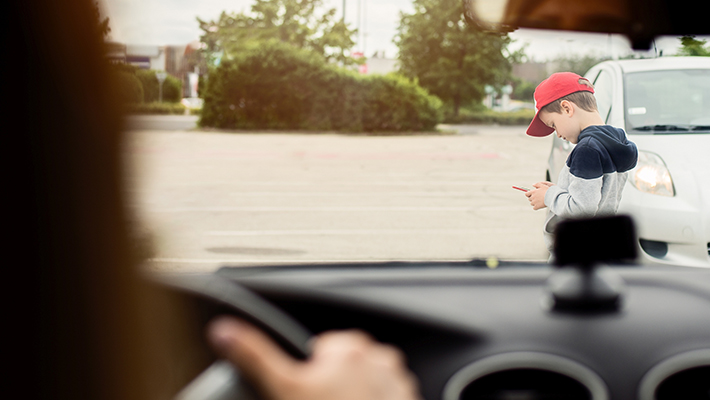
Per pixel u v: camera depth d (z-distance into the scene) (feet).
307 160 49.24
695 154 13.30
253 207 26.94
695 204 12.37
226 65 86.89
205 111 87.15
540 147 62.13
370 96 87.20
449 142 69.62
